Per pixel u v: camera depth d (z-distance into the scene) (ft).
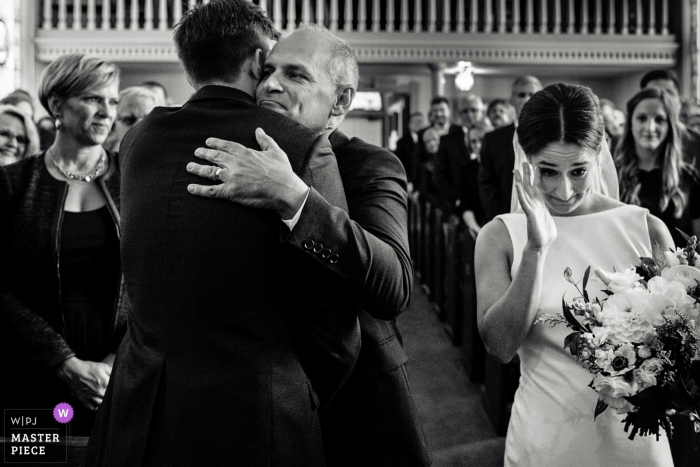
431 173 25.82
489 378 14.78
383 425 6.07
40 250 8.04
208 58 5.68
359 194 5.65
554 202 6.41
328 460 6.15
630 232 6.60
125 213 5.43
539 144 6.12
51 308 8.11
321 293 5.28
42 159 8.43
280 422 5.11
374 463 6.07
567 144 6.06
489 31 38.11
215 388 5.03
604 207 6.82
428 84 44.19
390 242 5.37
